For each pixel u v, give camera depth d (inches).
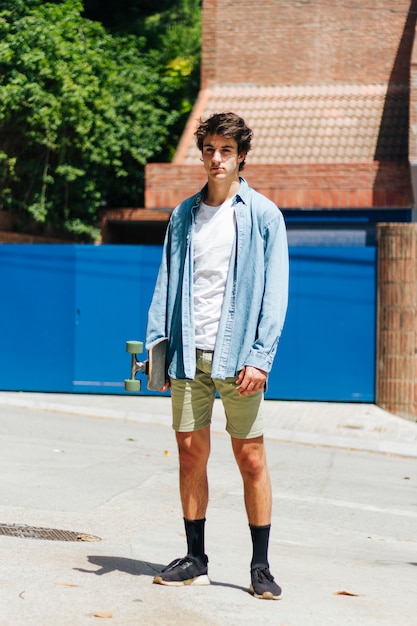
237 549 267.3
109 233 957.2
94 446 474.3
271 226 199.5
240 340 197.0
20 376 668.1
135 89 951.0
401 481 432.8
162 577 205.3
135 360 207.8
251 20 893.2
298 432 552.4
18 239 868.0
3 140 874.8
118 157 949.8
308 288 644.1
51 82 858.1
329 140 810.2
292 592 211.8
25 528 282.5
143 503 339.0
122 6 1170.6
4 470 390.3
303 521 335.3
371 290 639.8
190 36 1153.4
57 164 906.7
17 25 852.6
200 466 204.8
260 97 873.5
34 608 183.0
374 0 875.4
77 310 662.5
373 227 755.4
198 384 201.8
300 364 646.5
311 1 884.0
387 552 291.3
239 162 203.8
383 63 873.5
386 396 630.5
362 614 196.7
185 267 201.0
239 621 181.3
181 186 765.3
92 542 265.4
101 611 182.7
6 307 668.7
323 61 882.8
